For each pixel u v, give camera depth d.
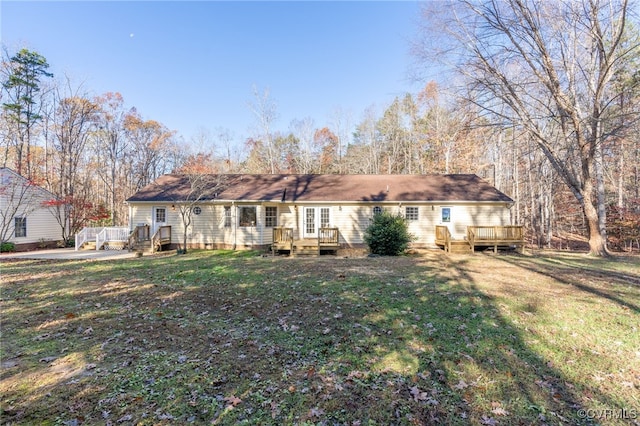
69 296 6.81
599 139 12.30
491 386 3.24
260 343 4.32
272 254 14.31
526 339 4.35
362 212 16.67
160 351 4.09
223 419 2.73
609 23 11.78
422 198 16.41
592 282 7.49
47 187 24.03
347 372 3.52
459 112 13.60
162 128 33.16
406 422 2.69
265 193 16.80
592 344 4.20
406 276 8.34
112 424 2.65
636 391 3.15
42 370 3.59
